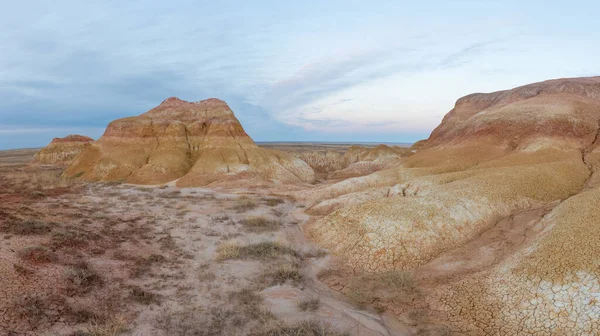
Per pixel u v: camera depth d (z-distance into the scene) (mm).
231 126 56656
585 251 12133
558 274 11664
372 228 18656
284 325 10609
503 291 12117
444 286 13703
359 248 17688
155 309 11070
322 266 16719
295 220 25781
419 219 18797
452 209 19938
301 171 54219
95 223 19250
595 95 47406
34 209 19891
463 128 50625
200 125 56375
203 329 10055
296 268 15703
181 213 25500
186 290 12734
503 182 23562
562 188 23625
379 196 27391
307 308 12070
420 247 17109
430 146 61125
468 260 15781
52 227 15930
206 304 11766
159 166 46500
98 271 12734
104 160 46844
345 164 72688
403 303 12906
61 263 12352
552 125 38656
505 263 13898
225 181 42531
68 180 35719
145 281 13094
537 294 11352
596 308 10086
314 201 32844
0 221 15469
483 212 20297
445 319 11727
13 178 33562
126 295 11656
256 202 31031
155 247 17141
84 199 27062
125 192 33562
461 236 18375
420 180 28344
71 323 9398
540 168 26812
